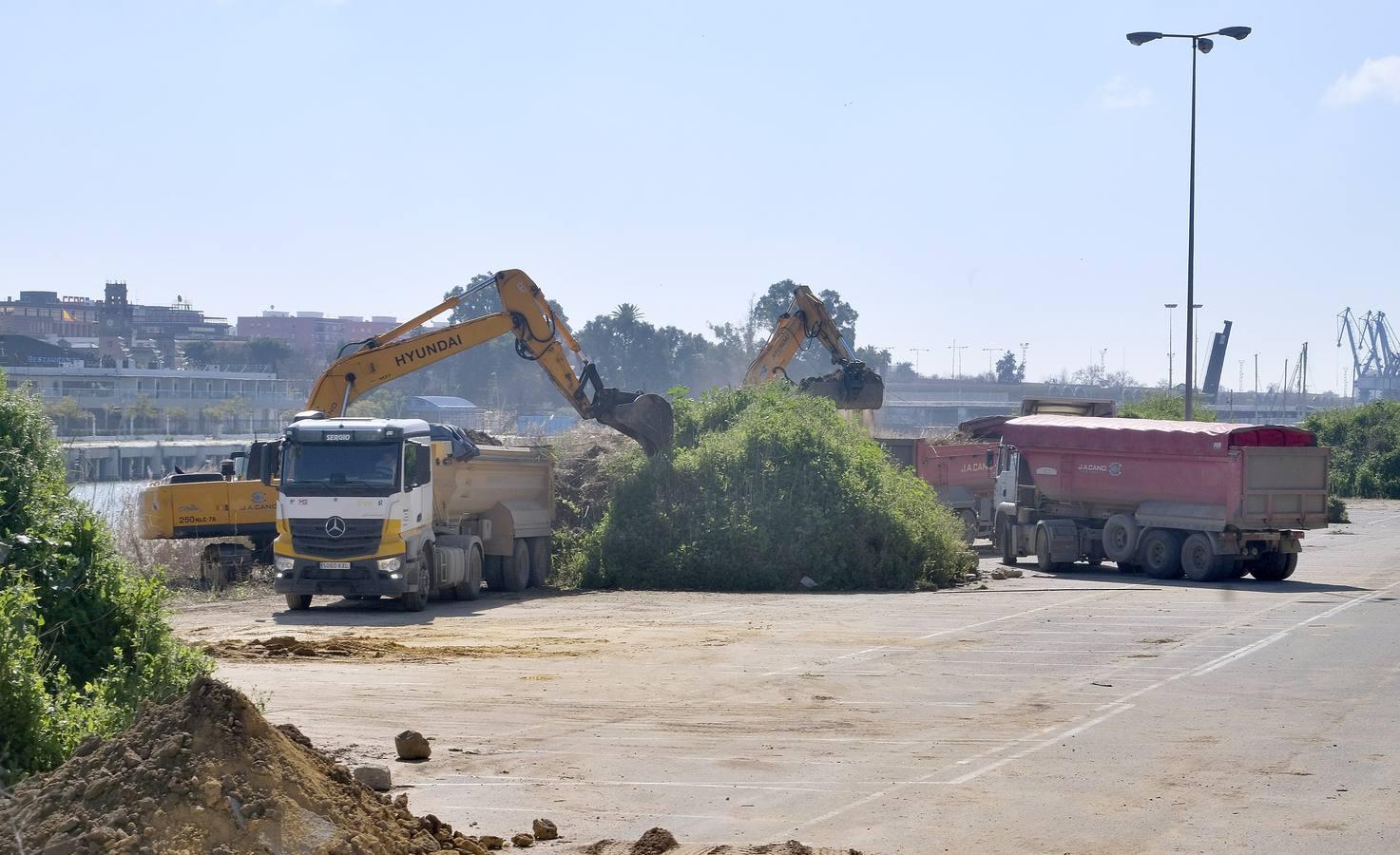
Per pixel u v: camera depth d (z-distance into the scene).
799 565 27.95
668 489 29.44
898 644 18.23
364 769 9.68
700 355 120.12
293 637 17.62
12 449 11.91
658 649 17.66
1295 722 12.52
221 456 65.06
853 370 39.31
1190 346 39.31
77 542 11.67
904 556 28.41
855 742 11.62
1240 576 30.28
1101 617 21.73
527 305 30.48
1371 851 8.23
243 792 6.37
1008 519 35.00
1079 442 32.22
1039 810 9.25
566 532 30.39
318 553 22.66
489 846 8.20
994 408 145.00
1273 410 156.62
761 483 28.92
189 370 102.44
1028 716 12.86
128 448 58.69
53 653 10.91
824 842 8.46
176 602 24.53
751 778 10.23
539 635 19.36
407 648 17.42
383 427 22.92
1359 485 75.31
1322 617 21.53
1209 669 15.89
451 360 111.19
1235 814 9.12
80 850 5.99
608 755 11.01
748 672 15.63
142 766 6.39
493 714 12.77
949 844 8.42
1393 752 11.14
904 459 38.50
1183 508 29.64
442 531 25.33
